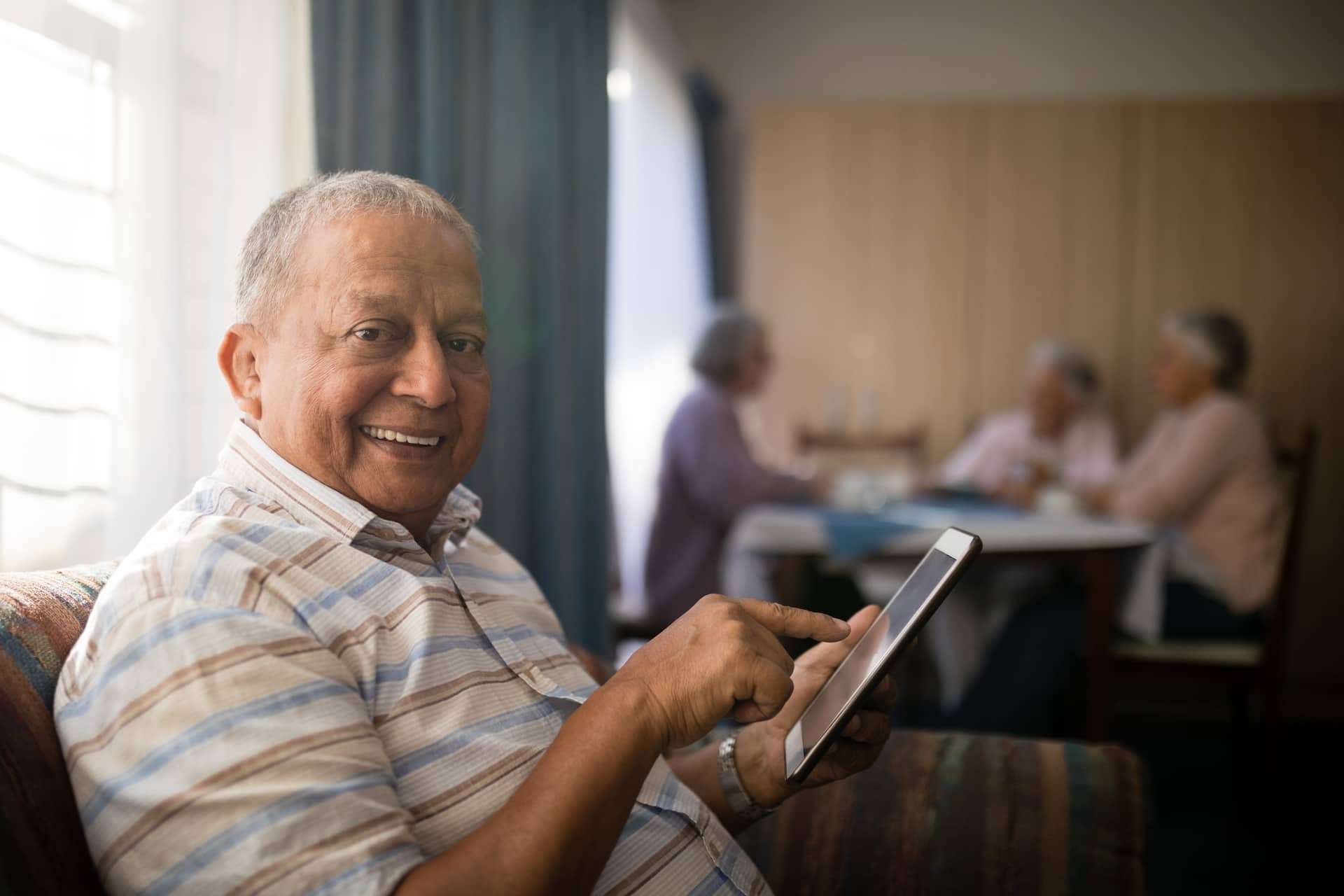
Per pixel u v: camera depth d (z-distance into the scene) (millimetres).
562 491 2408
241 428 850
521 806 650
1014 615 2689
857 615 1013
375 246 816
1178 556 2740
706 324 3154
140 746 617
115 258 1102
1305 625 4086
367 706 726
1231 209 4180
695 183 4520
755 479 2938
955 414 4305
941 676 3398
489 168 2137
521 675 823
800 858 1059
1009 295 4293
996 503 2953
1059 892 1019
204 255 1218
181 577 692
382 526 827
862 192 4352
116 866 609
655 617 2990
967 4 4609
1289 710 3740
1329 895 2150
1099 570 2365
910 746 1132
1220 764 3053
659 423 4090
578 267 2600
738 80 4750
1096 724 2381
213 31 1233
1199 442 2773
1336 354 4125
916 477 3529
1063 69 4555
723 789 1002
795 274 4383
